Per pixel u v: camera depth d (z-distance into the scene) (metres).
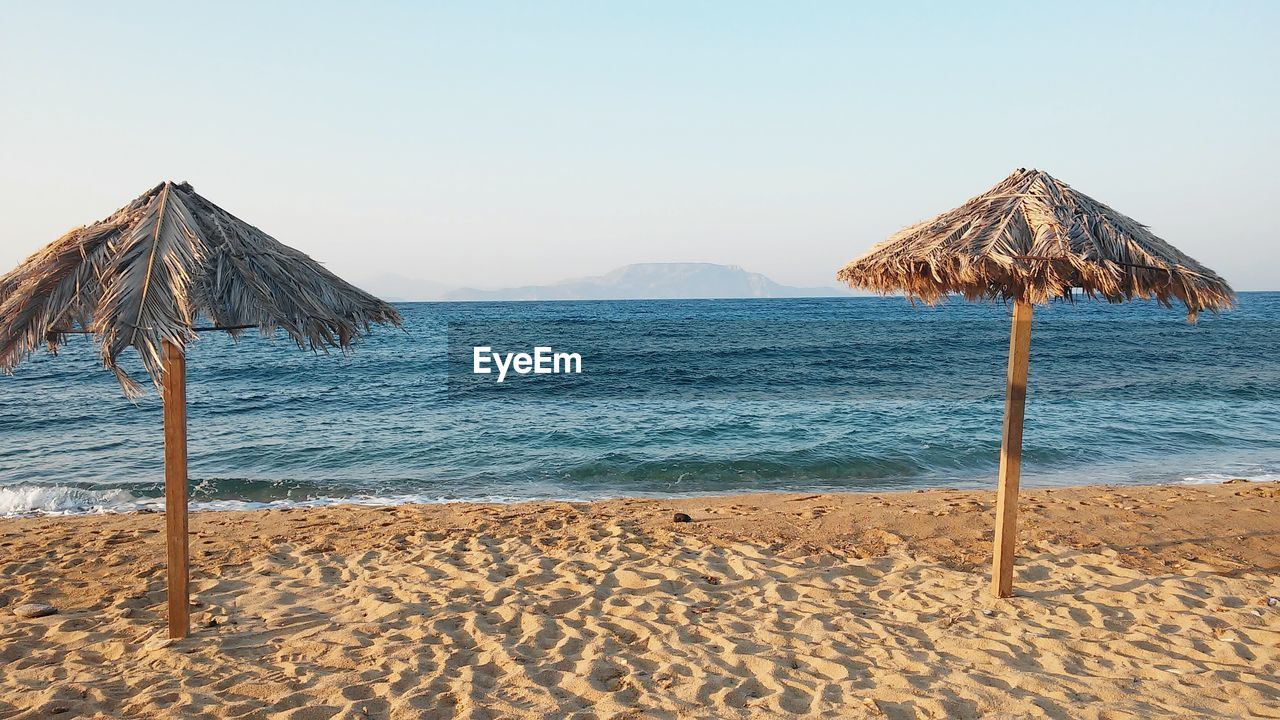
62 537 7.30
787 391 21.44
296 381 24.08
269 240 4.67
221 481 11.14
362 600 5.49
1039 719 3.67
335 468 12.23
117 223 4.24
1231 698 3.90
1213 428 15.01
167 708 3.84
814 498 9.15
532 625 4.97
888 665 4.33
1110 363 27.36
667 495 10.59
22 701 3.88
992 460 12.48
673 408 18.14
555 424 15.84
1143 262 4.57
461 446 13.73
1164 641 4.65
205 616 5.16
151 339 3.72
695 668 4.30
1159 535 7.03
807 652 4.53
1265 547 6.64
